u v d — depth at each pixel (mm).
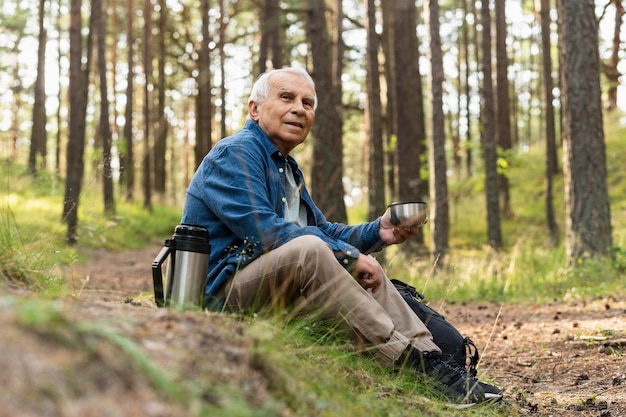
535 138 42031
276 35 13633
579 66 8984
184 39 28625
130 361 1601
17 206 9953
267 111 3342
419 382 2965
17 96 34250
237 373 1913
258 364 2004
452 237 18500
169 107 31172
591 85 8984
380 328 2906
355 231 3438
